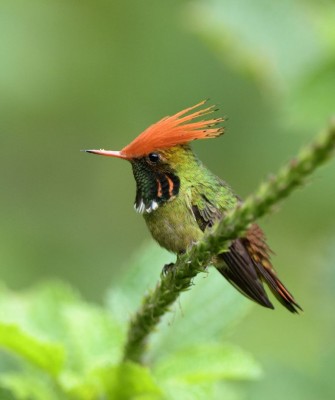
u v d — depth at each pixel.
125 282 7.64
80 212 17.72
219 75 17.20
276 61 10.58
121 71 17.09
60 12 16.41
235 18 11.09
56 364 6.76
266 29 10.91
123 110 17.19
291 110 10.11
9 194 17.50
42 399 6.90
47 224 17.33
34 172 17.67
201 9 11.20
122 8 17.33
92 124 17.31
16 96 15.91
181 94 17.20
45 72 16.06
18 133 17.03
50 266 16.61
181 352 7.00
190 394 6.83
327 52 10.20
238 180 17.23
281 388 9.23
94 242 17.42
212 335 7.36
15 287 15.73
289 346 14.48
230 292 7.48
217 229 6.00
